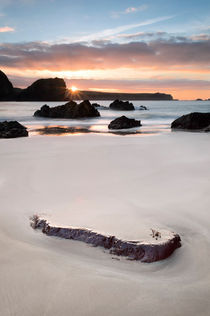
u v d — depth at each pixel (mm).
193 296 2104
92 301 2014
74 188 5773
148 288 2207
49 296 2064
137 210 4195
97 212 4117
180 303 2012
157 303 2004
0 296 2072
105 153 9977
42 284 2215
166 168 7348
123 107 62250
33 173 7219
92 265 2627
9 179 6625
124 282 2285
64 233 3242
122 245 2863
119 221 3654
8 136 17156
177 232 3424
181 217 3889
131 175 6766
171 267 2637
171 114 46688
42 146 11953
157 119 37031
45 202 4840
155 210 4176
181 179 6113
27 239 3262
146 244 2801
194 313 1912
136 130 23281
